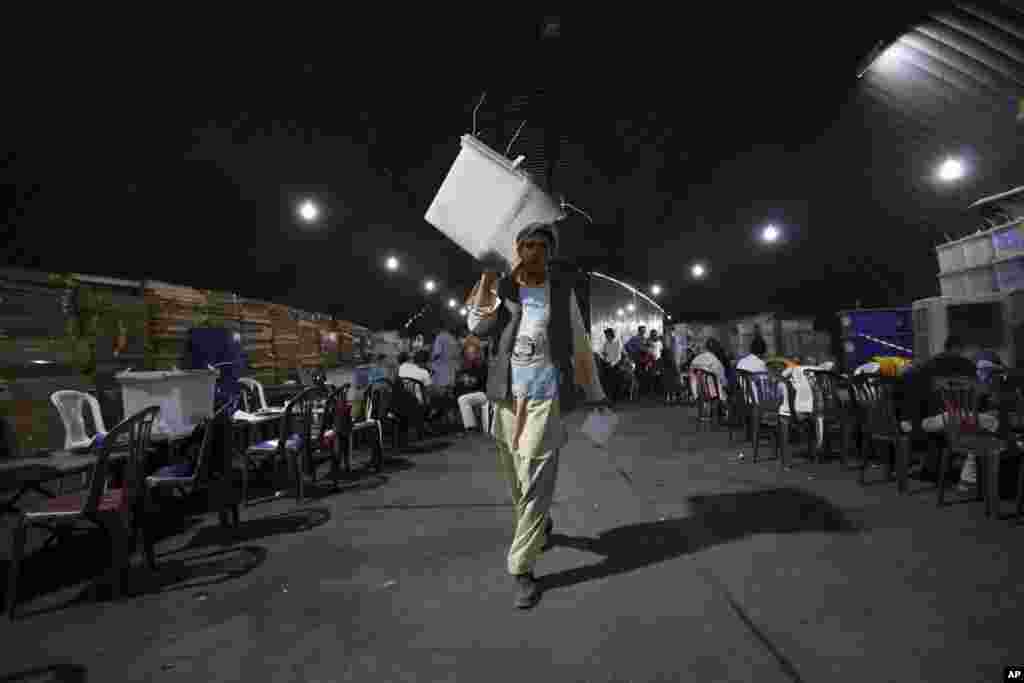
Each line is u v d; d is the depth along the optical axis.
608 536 3.82
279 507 5.00
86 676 2.30
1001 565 3.01
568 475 5.97
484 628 2.62
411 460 7.32
